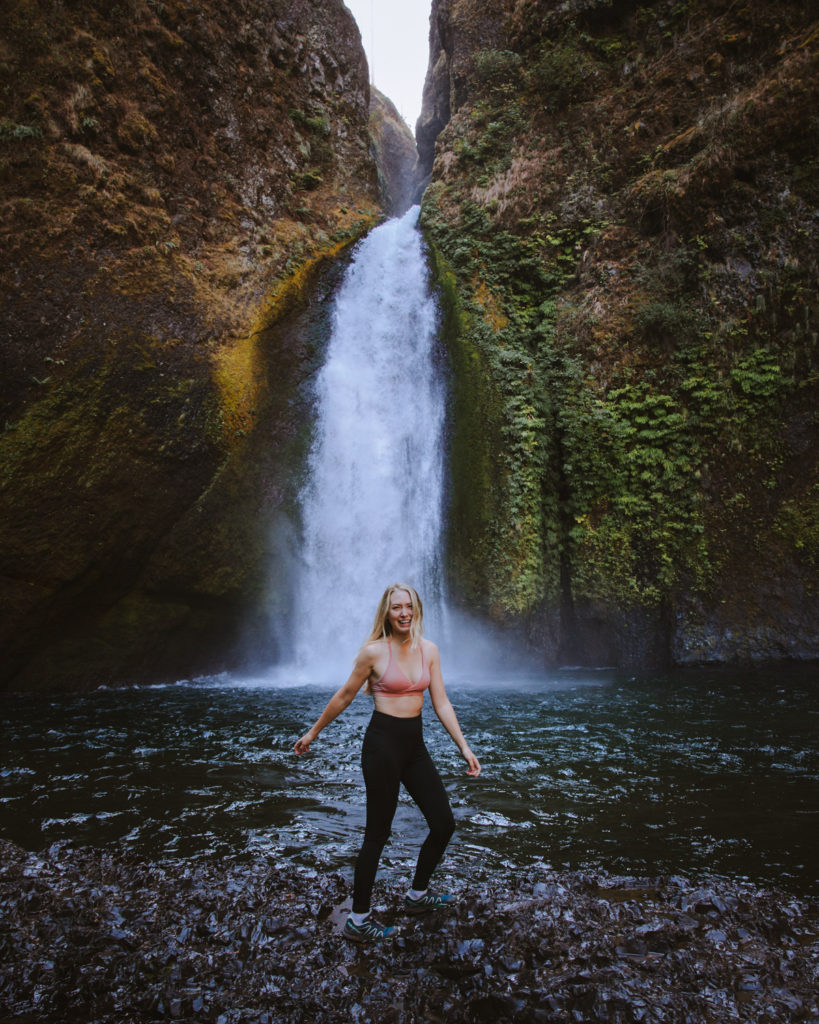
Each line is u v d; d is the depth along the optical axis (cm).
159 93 1418
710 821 504
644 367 1385
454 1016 270
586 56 1652
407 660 352
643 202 1448
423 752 354
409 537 1380
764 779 605
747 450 1284
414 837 481
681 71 1509
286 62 1730
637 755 684
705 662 1277
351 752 712
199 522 1237
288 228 1558
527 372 1418
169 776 630
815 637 1233
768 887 395
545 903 353
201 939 333
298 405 1373
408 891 370
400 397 1479
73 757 698
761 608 1263
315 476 1346
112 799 565
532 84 1692
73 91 1284
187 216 1401
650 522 1331
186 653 1235
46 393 1138
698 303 1356
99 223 1247
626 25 1644
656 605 1317
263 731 809
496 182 1627
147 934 335
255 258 1457
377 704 350
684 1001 269
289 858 442
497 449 1367
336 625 1320
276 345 1402
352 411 1427
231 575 1251
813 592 1240
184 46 1490
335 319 1492
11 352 1120
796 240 1277
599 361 1418
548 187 1580
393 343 1532
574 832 484
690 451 1314
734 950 313
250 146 1586
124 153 1347
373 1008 273
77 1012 277
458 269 1538
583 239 1519
